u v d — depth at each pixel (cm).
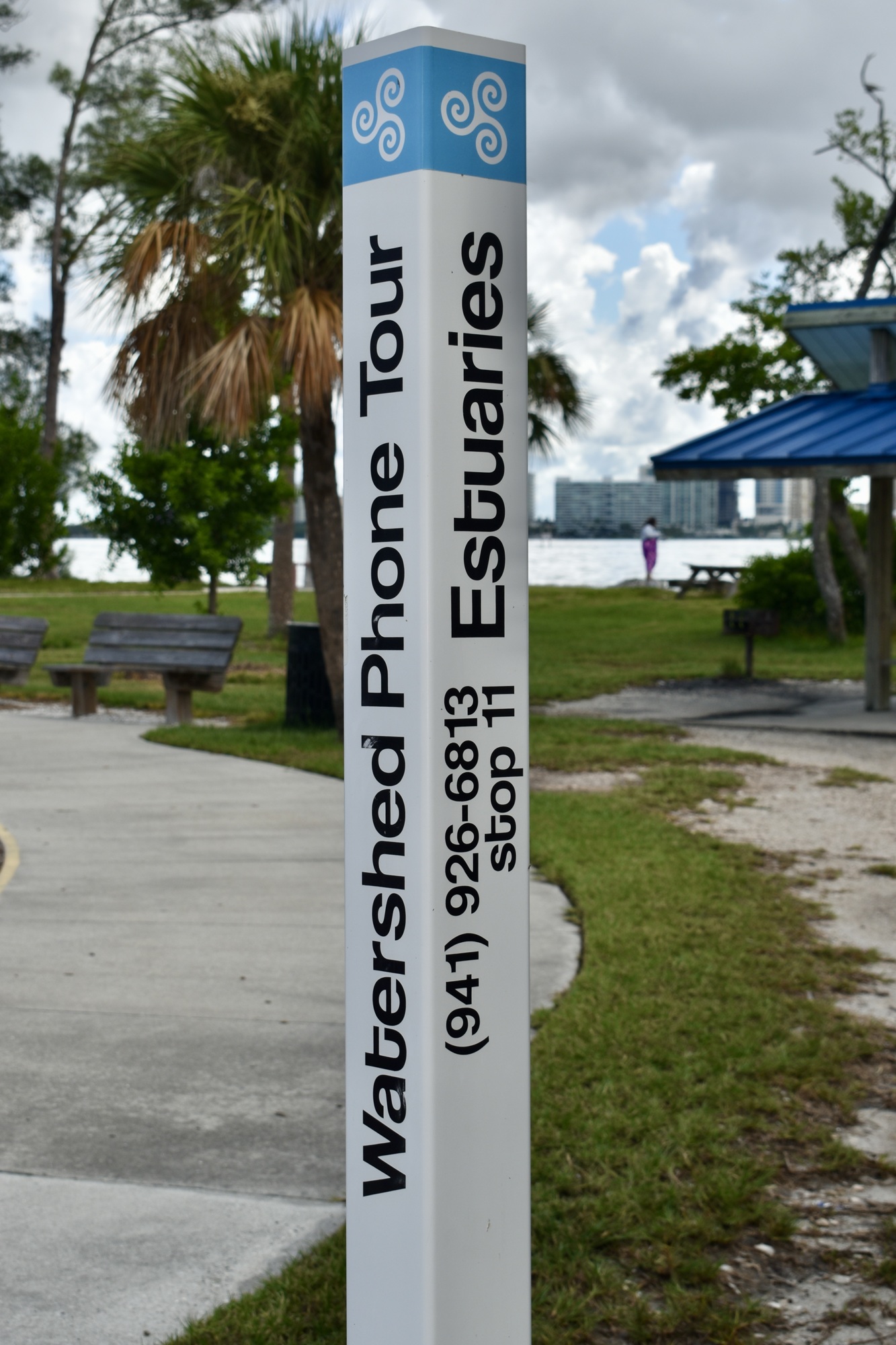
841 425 1223
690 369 2306
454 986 213
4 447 2472
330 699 1175
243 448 1875
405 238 209
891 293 2350
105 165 1073
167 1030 451
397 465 212
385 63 211
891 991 485
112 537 1922
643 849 699
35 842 732
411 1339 215
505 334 215
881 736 1168
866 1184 336
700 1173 334
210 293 1059
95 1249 306
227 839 741
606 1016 444
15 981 500
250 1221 319
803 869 674
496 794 216
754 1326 275
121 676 1786
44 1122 377
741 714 1312
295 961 525
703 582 3219
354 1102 221
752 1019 446
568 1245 302
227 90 995
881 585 1320
